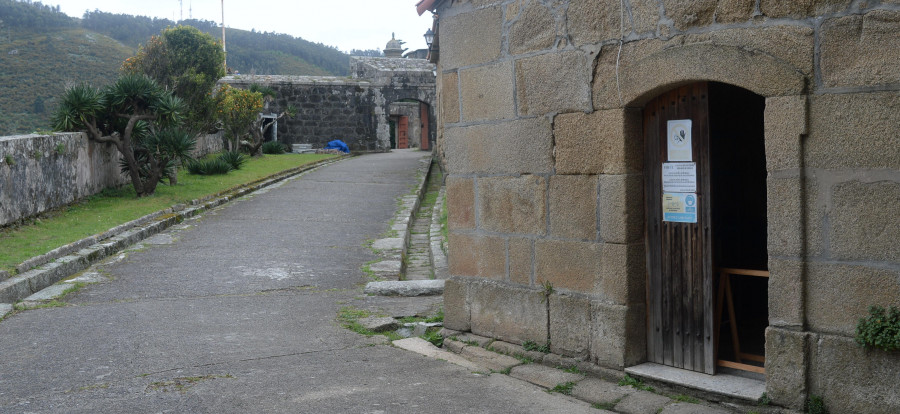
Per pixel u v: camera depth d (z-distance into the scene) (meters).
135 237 11.91
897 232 3.82
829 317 4.11
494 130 6.02
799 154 4.14
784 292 4.27
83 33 76.50
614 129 5.10
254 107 26.91
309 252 11.36
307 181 21.44
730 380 4.77
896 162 3.80
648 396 4.81
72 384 5.06
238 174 21.48
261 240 12.36
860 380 3.98
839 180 4.02
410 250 12.47
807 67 4.09
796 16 4.11
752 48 4.30
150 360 5.68
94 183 15.22
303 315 7.38
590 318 5.36
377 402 4.71
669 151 5.00
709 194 4.79
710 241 4.79
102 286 8.80
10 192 11.18
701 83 4.77
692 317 4.95
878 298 3.90
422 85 37.00
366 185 20.69
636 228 5.15
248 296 8.36
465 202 6.35
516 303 5.93
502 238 6.03
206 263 10.35
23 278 8.31
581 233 5.39
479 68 6.10
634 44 4.94
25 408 4.56
